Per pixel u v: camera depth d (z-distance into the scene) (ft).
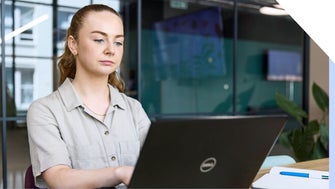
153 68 21.43
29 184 3.59
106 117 3.85
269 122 2.52
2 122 11.85
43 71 17.42
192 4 22.40
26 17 16.81
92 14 3.51
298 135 11.68
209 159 2.35
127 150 3.88
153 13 21.72
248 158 2.56
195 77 22.48
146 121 4.22
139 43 14.06
